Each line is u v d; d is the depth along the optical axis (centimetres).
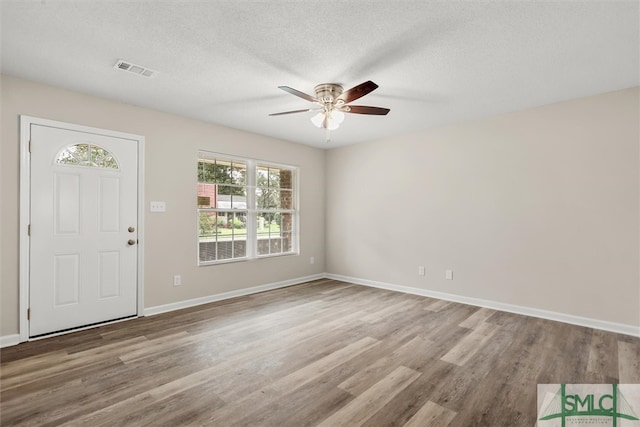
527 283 362
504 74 273
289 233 526
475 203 400
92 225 321
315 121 306
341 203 552
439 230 432
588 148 324
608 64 255
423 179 448
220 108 360
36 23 201
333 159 564
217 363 245
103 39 221
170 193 378
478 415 183
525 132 362
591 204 323
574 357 255
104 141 328
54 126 298
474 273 402
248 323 334
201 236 414
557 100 335
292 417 181
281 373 230
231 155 437
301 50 235
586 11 189
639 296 299
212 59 249
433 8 188
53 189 298
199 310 378
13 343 276
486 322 337
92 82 290
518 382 218
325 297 438
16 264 279
